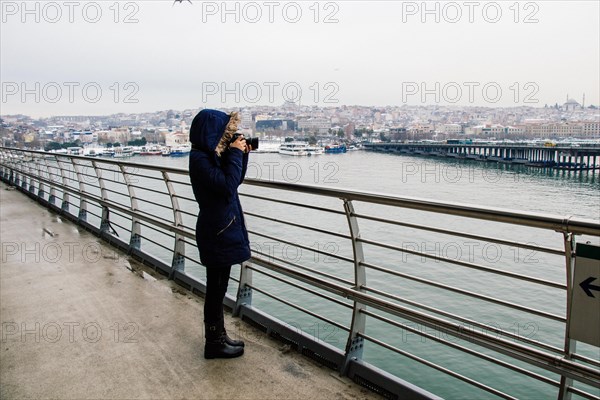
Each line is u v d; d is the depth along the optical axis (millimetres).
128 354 3305
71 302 4398
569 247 1822
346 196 2680
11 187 14211
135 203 6047
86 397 2775
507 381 10172
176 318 3951
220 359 3188
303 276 3229
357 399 2684
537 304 11828
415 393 2551
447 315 2354
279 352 3277
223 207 2834
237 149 2816
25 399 2768
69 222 8578
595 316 1790
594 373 1824
